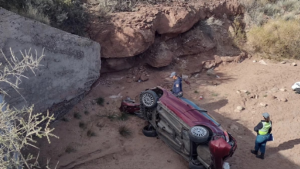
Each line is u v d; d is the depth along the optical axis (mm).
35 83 7066
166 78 11125
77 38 8219
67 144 7438
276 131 9070
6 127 3625
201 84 11266
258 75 12156
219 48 13367
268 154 8094
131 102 9227
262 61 13461
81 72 8633
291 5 16984
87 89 9102
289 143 8555
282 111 9969
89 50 8820
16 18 6363
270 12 16078
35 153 6914
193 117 7363
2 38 6141
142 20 10539
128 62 10906
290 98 10695
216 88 11062
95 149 7488
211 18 13250
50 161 6832
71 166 6871
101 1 10961
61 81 7926
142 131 8414
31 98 7035
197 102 10109
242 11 15258
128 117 8945
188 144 7180
